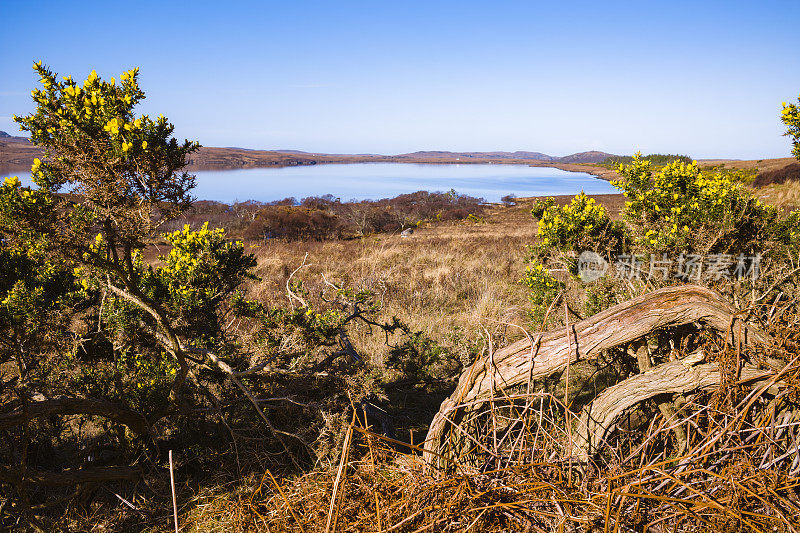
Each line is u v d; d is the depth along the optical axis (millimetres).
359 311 4492
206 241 4164
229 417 3291
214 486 2760
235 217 33969
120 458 3117
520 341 1921
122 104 2357
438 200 47281
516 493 1512
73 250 2406
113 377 2969
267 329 3541
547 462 1653
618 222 4176
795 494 1397
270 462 2963
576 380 3715
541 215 4363
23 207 2264
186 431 3270
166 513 2580
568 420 1727
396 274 10016
